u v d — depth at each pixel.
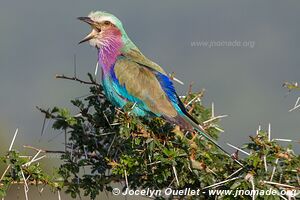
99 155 12.19
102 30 15.57
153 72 14.91
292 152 10.95
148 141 11.50
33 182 11.60
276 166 10.81
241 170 10.86
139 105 14.52
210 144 12.22
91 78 13.21
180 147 11.77
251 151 10.97
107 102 13.15
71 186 11.82
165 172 11.34
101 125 12.52
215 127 12.69
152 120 14.16
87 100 12.96
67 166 11.88
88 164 12.08
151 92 14.52
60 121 12.43
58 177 11.79
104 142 12.45
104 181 11.91
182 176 11.41
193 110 13.20
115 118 12.27
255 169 10.77
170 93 14.52
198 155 11.35
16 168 11.45
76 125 12.34
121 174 11.74
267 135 10.97
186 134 13.11
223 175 11.18
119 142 12.25
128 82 14.73
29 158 11.59
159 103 14.30
